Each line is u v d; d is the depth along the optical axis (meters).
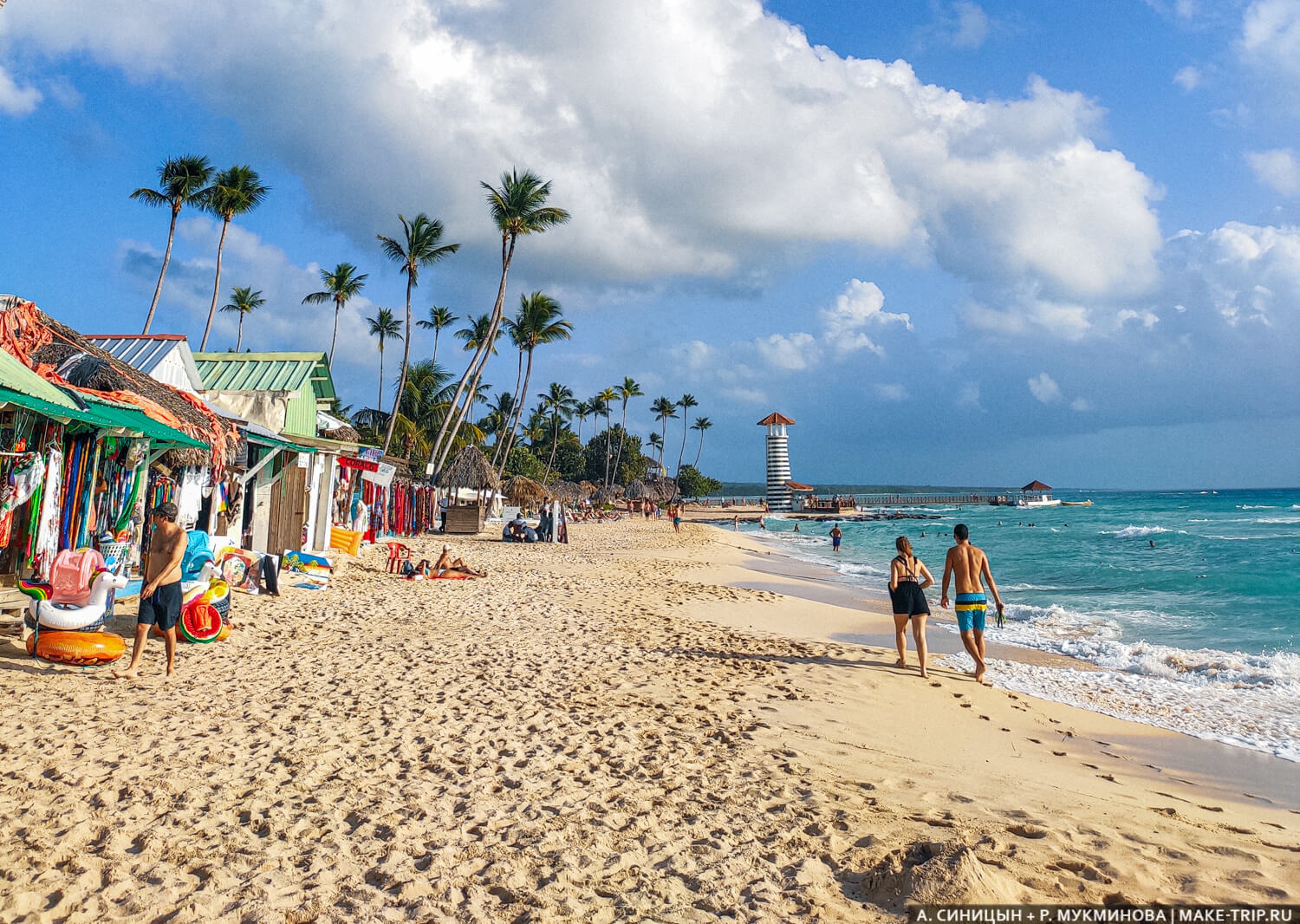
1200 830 4.39
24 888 3.20
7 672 6.50
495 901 3.28
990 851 3.69
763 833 4.04
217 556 10.70
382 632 9.71
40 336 8.93
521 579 16.30
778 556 29.58
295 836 3.86
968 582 8.87
